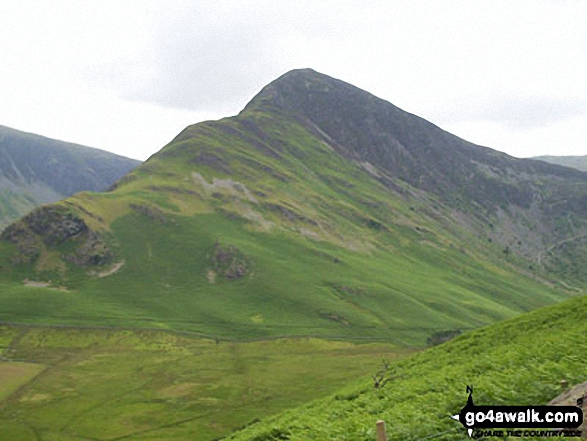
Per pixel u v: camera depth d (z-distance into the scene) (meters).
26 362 176.00
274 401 132.12
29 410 126.94
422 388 32.19
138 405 130.38
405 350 199.38
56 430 111.69
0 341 197.12
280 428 38.03
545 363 25.88
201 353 191.25
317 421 35.16
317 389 142.50
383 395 37.16
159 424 114.81
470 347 52.94
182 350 195.00
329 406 43.59
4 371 163.25
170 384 150.75
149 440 104.00
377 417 25.23
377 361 179.12
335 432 25.78
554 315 53.56
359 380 62.47
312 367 171.38
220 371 166.50
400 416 23.72
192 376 159.88
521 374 24.25
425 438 19.62
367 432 22.77
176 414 122.38
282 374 162.25
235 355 189.00
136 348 196.00
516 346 37.72
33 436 107.88
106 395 139.88
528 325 53.00
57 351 190.62
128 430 111.00
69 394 141.00
